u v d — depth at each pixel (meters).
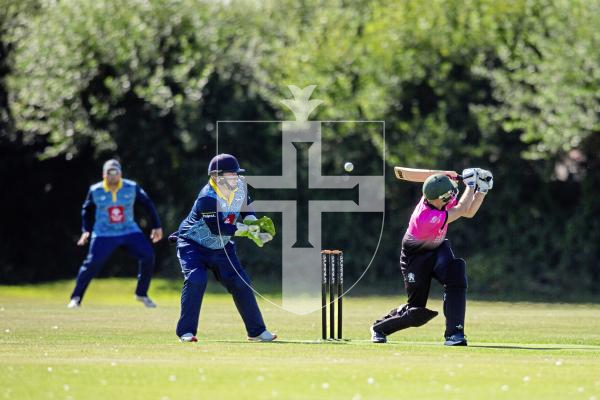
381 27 100.69
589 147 93.00
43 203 105.31
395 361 33.72
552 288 93.06
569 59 89.69
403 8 103.50
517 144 95.62
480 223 96.75
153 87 97.19
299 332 49.44
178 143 100.19
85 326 51.16
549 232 95.50
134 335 45.72
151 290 92.12
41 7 107.75
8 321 54.53
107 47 99.94
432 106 98.69
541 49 91.50
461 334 41.06
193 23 102.62
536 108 94.94
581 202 94.31
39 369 31.11
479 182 40.88
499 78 93.19
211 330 50.16
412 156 94.25
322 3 121.56
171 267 100.06
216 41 101.75
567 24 92.75
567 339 45.56
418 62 97.81
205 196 42.19
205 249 42.72
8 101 104.31
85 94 100.88
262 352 36.53
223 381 28.64
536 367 32.44
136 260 103.38
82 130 99.12
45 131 99.81
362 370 31.11
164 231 99.88
